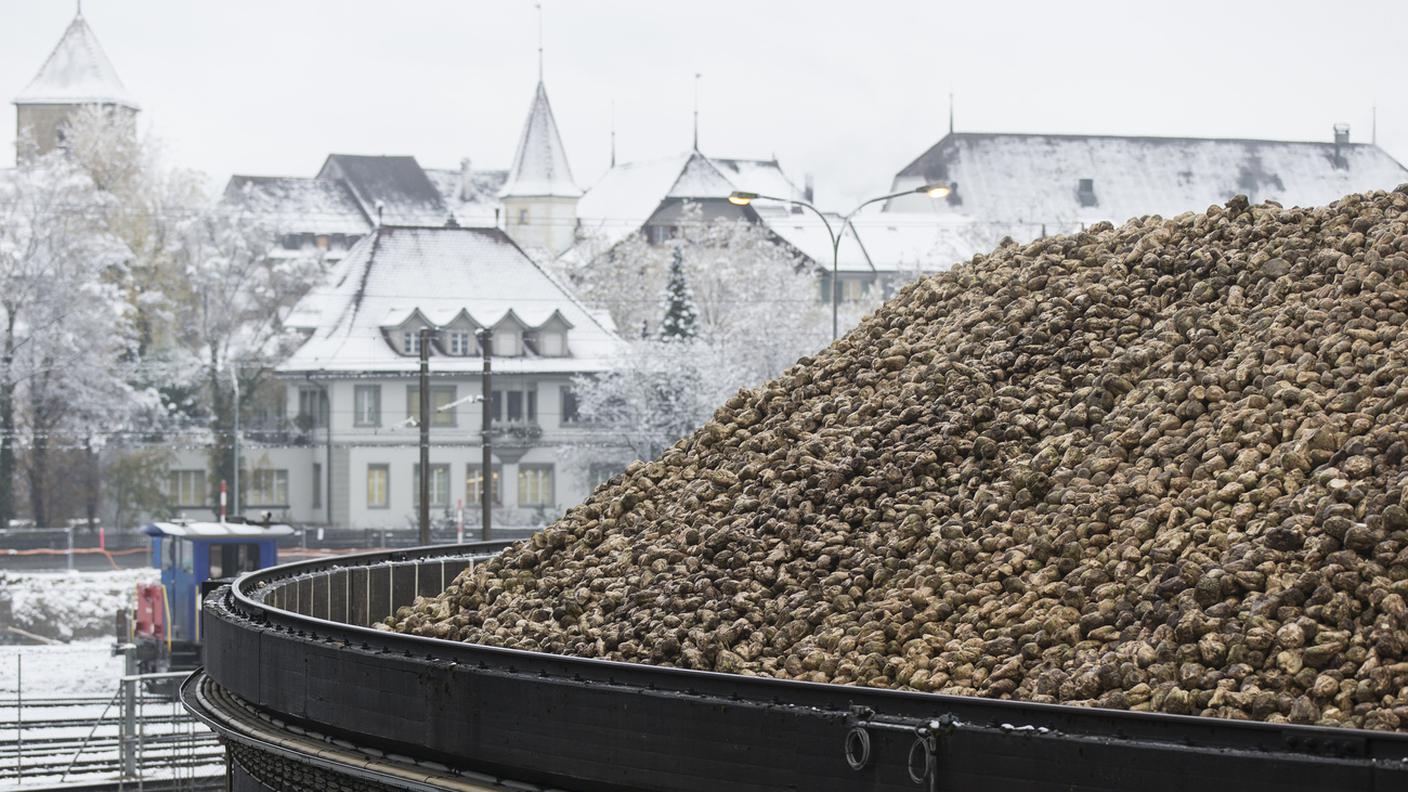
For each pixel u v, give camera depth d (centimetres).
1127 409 1248
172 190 9312
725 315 9050
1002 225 10600
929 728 861
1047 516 1156
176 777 2705
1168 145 12638
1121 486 1148
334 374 7756
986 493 1213
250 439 8112
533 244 12425
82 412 7712
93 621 5181
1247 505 1061
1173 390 1230
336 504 7775
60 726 3216
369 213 14325
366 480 7781
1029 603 1083
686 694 978
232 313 8806
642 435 7306
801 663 1104
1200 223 1488
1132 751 802
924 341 1500
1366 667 896
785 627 1145
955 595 1113
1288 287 1312
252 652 1317
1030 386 1338
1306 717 884
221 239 8994
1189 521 1077
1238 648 942
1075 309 1416
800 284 9325
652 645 1180
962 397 1347
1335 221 1385
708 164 12719
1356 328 1199
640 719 991
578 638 1237
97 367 7712
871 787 887
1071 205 12375
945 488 1264
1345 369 1160
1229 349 1272
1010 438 1272
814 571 1206
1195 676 941
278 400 8394
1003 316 1469
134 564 6462
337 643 1211
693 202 11300
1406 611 923
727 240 10112
